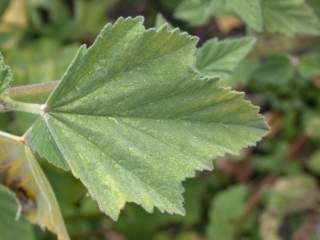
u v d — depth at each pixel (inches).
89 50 6.9
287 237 16.5
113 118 7.0
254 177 17.1
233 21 14.6
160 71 6.9
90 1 17.5
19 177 8.4
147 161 6.9
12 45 16.2
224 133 7.0
